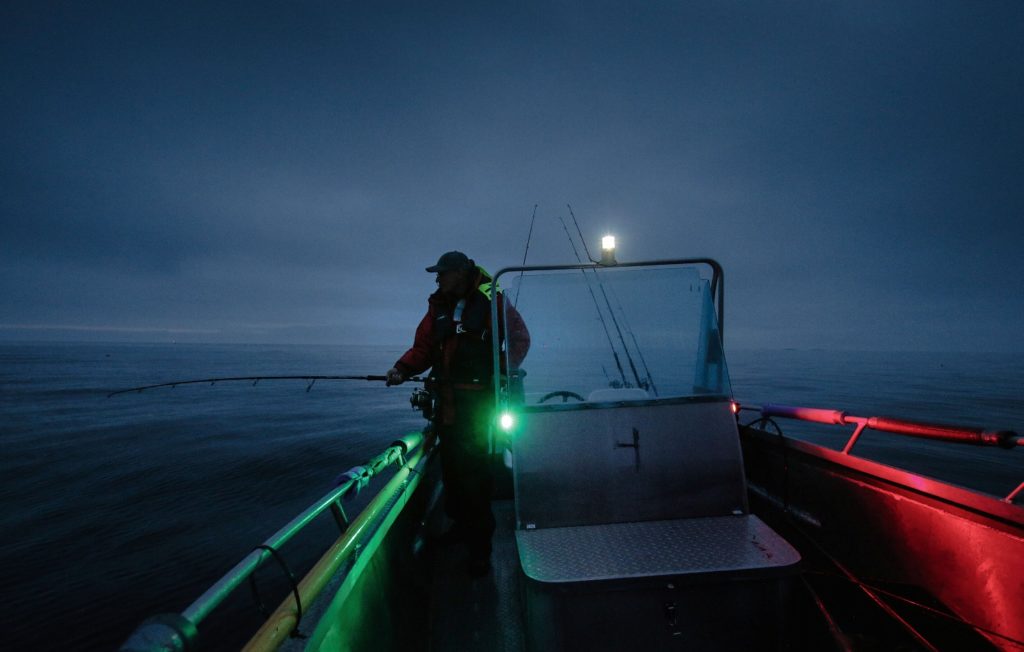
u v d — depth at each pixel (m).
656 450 2.38
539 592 1.77
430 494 3.27
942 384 62.97
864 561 2.19
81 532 14.09
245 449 25.45
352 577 1.47
